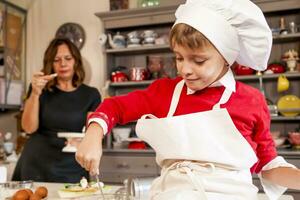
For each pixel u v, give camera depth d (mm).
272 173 807
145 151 2584
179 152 717
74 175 1925
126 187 1112
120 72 2906
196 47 668
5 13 3113
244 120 747
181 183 701
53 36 3352
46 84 1998
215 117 708
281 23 2547
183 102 766
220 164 708
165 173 735
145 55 3053
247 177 730
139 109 800
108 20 2912
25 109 1938
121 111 793
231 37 717
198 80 705
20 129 3150
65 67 2008
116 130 2795
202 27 672
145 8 2734
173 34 702
